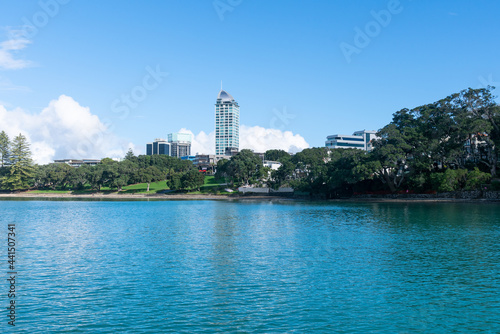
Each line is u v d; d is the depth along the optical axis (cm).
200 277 2892
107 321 2036
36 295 2478
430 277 2858
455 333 1892
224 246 4219
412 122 12225
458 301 2338
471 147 11306
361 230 5397
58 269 3169
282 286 2648
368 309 2206
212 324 1991
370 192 13225
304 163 16738
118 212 9500
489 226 5541
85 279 2853
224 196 18175
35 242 4572
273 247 4131
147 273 3020
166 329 1931
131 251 3947
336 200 13650
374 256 3603
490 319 2061
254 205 12331
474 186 10081
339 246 4141
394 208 9181
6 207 11831
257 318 2070
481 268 3108
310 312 2156
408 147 11031
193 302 2327
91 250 4019
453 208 8550
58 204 13612
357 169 11412
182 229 5797
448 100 11038
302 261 3412
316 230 5484
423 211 8056
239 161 18150
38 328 1947
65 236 5081
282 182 17362
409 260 3412
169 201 15738
